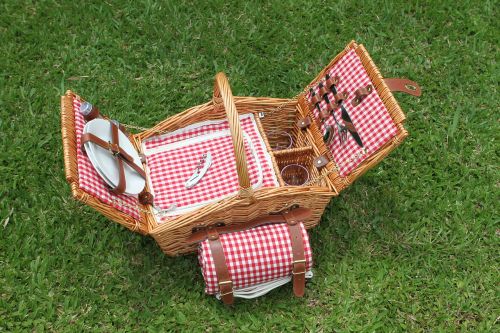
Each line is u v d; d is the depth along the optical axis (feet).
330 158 9.09
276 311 9.18
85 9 12.93
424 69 12.40
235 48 12.52
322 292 9.34
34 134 10.93
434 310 9.21
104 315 9.04
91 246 9.65
